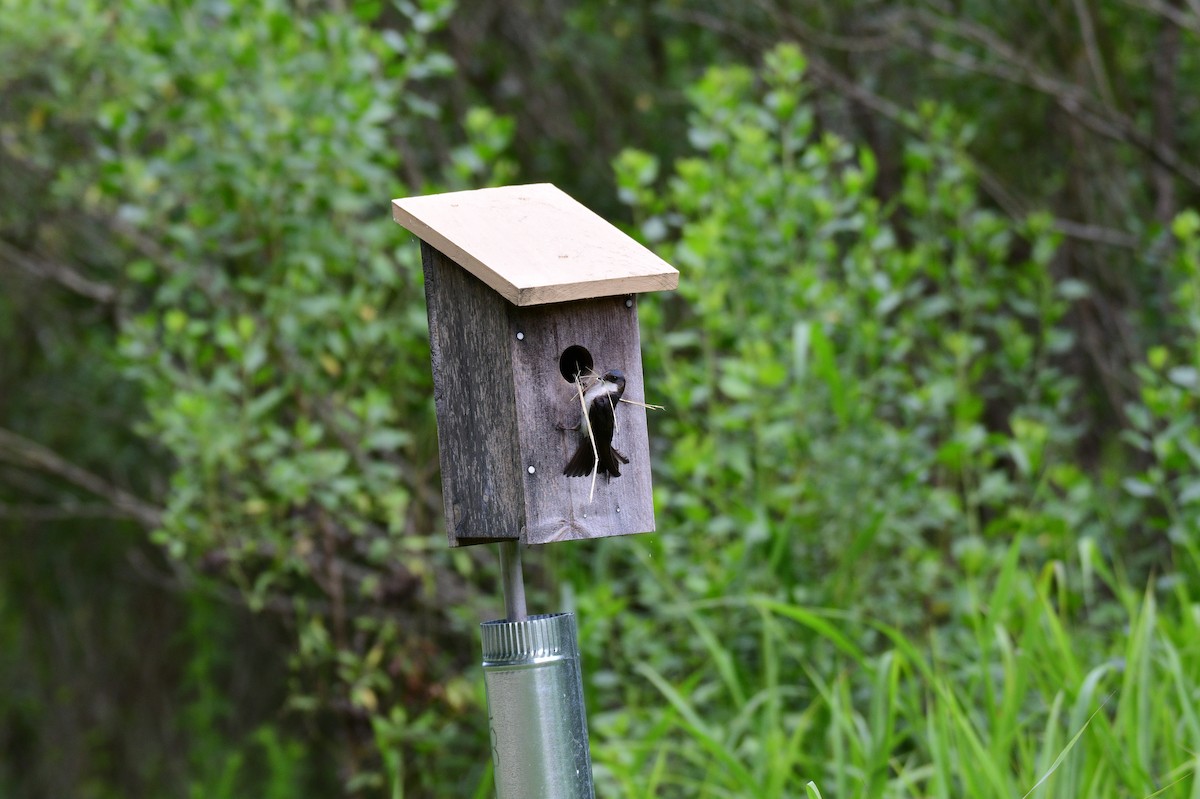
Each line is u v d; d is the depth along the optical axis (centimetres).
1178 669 591
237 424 932
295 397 1008
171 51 967
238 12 959
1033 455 893
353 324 944
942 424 998
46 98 1126
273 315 950
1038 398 1026
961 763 574
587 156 1525
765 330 880
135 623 2131
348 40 957
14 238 1306
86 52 1023
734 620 857
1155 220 1341
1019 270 1179
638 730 830
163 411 916
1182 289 913
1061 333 967
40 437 1777
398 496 954
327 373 1016
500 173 990
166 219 1063
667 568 863
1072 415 1370
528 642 487
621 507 529
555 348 522
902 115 1098
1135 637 599
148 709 2120
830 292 889
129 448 1681
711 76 935
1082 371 1393
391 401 1009
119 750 2139
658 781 692
